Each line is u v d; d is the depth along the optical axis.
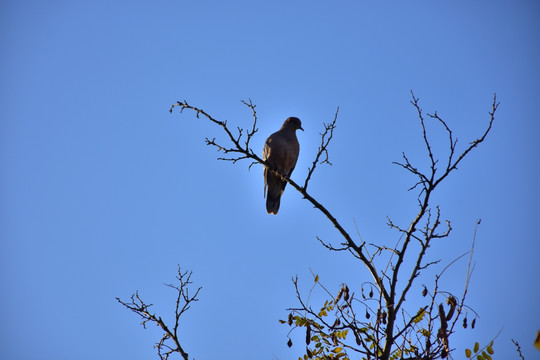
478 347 8.95
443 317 8.93
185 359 10.34
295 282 10.38
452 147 9.96
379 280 9.95
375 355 9.39
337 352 10.05
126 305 10.77
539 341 5.23
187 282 10.95
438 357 8.95
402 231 10.03
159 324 10.59
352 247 10.42
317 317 10.12
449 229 9.74
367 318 9.95
